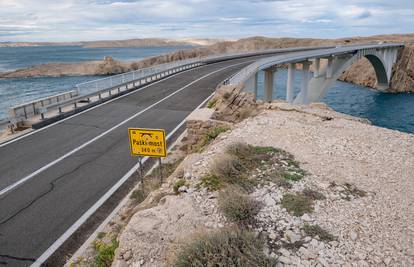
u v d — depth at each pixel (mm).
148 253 5039
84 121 16438
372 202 6434
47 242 6688
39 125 15266
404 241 5145
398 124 44219
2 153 11859
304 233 5324
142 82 28906
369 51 63875
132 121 16453
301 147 9664
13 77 101562
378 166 8422
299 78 87250
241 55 62875
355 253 4852
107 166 10719
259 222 5660
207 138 11797
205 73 36500
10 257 6211
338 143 10156
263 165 8062
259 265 4488
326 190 6848
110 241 6406
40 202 8320
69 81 88438
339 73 57469
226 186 6922
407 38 158750
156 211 5871
